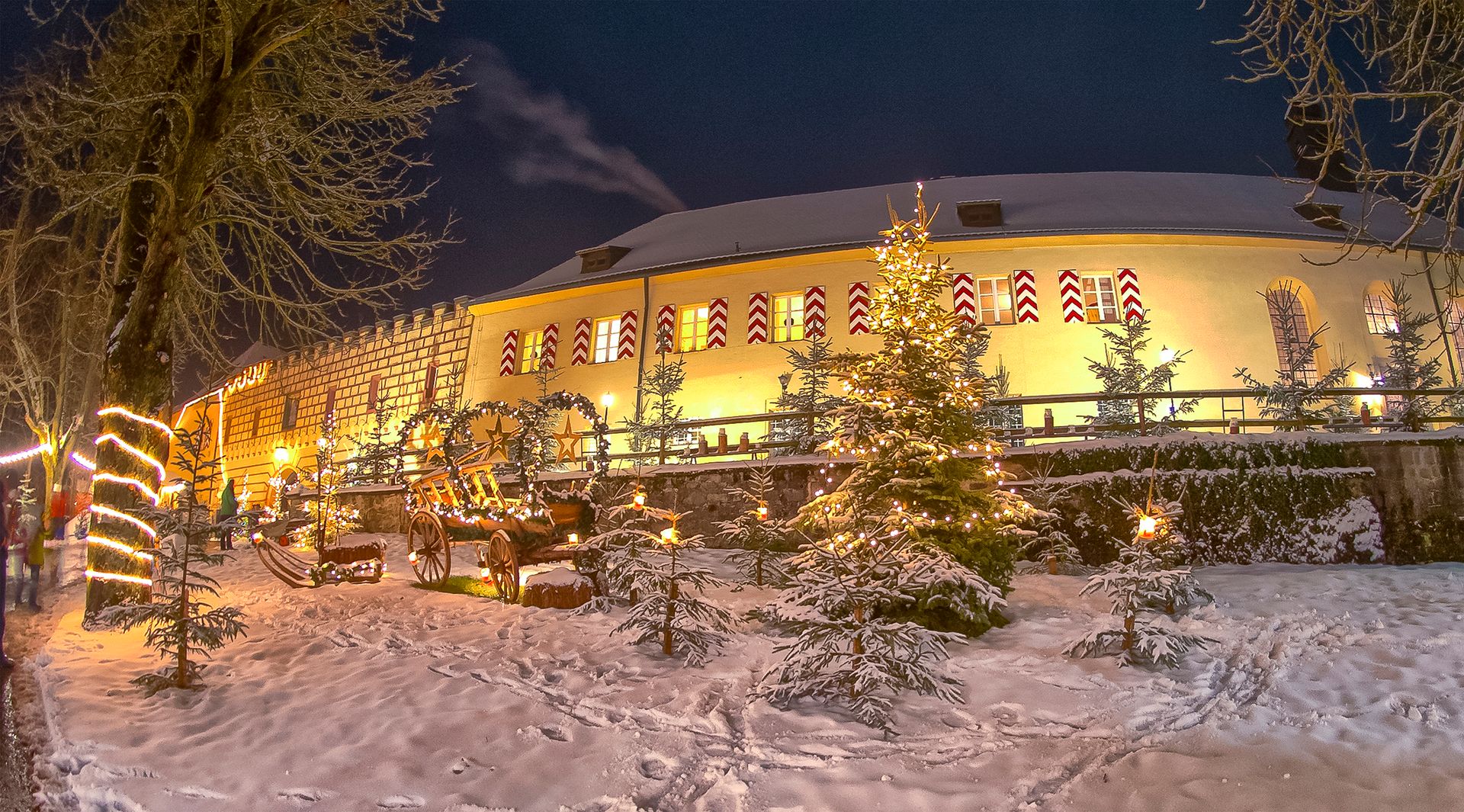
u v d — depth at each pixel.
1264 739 4.91
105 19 12.44
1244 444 11.46
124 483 10.05
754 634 7.83
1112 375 17.02
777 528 10.70
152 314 10.57
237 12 11.05
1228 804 4.12
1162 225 22.16
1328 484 11.07
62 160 12.72
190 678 6.80
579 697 6.18
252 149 11.84
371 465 20.64
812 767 4.84
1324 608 7.94
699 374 22.58
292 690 6.57
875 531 6.46
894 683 5.53
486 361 25.81
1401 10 6.36
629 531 7.89
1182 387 20.50
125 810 4.52
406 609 9.58
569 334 24.66
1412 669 5.94
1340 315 21.23
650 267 23.81
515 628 8.30
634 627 7.70
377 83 13.07
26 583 13.94
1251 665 6.48
